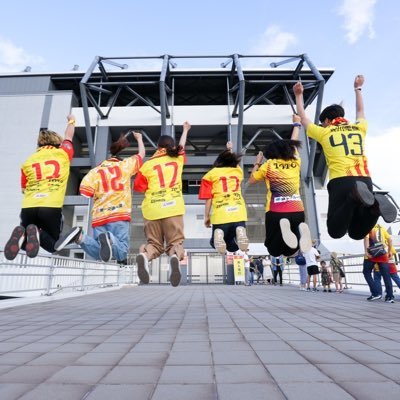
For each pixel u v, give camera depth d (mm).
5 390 1967
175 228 3855
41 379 2191
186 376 2234
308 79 30688
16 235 3664
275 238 4109
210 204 4809
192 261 26562
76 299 9602
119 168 4184
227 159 4711
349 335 3752
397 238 18047
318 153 30953
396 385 2023
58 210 3873
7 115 29922
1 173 28328
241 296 10477
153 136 31906
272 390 1940
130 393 1906
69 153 4168
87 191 3994
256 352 2934
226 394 1873
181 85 31844
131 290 15180
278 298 9484
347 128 3594
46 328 4422
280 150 4227
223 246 4230
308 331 4031
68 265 10844
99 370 2404
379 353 2875
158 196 3967
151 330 4191
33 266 8539
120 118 30312
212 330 4152
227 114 30766
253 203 28219
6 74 31359
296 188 4164
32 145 29062
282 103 34469
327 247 19641
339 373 2281
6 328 4445
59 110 30203
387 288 7801
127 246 3939
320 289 14070
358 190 3043
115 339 3613
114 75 29969
